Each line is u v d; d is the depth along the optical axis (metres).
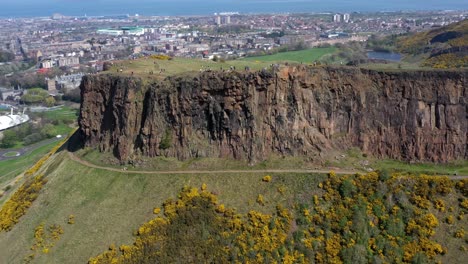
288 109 109.75
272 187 101.75
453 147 105.25
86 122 128.25
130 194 107.00
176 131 113.44
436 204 95.00
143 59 155.50
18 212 115.56
